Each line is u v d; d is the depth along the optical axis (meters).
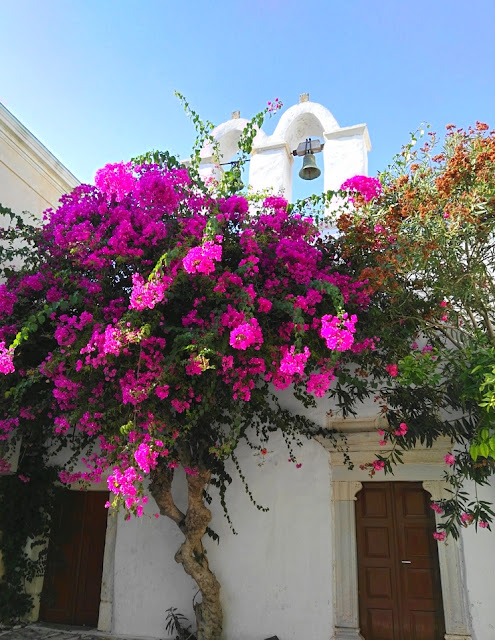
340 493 5.70
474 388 3.95
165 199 4.39
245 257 4.58
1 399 5.21
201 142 5.11
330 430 5.77
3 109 6.54
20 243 6.73
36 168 7.15
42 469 6.68
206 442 5.59
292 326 4.41
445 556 5.18
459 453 5.10
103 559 6.38
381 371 5.32
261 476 5.96
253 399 5.63
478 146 4.53
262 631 5.43
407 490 5.61
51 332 4.70
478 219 4.52
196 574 5.47
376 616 5.32
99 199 4.82
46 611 6.47
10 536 6.33
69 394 4.40
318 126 7.67
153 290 3.69
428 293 5.10
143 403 4.38
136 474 3.62
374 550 5.53
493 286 4.92
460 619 4.98
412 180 4.86
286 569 5.57
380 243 4.79
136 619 5.91
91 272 4.62
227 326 4.14
